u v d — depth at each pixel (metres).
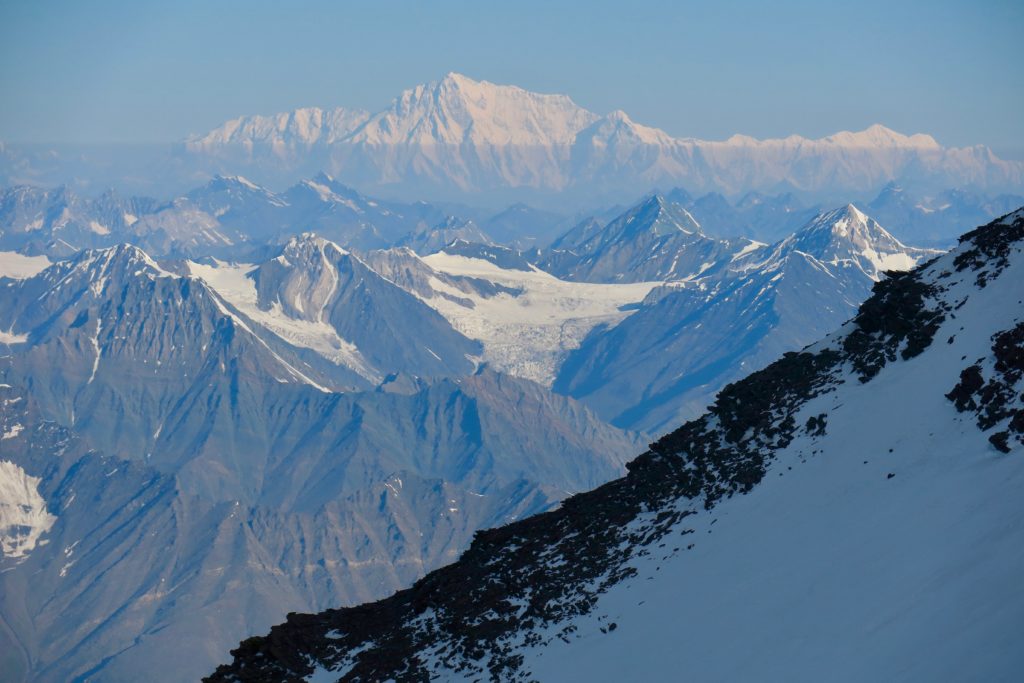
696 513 94.25
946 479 75.19
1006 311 93.75
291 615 100.06
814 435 96.44
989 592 57.88
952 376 89.56
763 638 68.38
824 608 67.75
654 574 86.50
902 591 64.19
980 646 53.56
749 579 77.50
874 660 58.59
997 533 63.38
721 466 100.06
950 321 100.31
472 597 95.75
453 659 85.31
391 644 92.25
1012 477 69.00
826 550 75.38
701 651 70.69
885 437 87.44
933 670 54.25
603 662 75.69
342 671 89.00
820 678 59.94
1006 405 79.31
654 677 70.44
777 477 92.50
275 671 89.50
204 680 88.00
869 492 80.50
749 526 86.25
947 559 64.31
